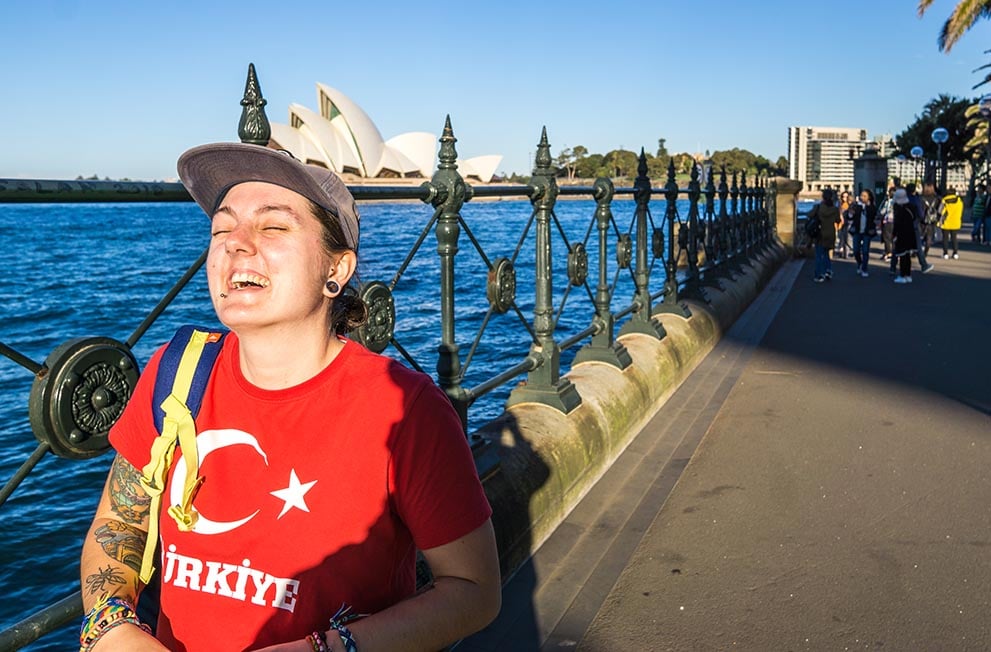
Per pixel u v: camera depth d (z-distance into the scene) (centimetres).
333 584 131
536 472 346
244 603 132
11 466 746
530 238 4206
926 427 512
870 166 2936
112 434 147
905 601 295
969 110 5841
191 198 199
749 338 820
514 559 318
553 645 269
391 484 134
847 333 861
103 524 147
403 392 136
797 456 455
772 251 1603
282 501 132
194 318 1777
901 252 1349
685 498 393
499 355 1121
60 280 2506
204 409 139
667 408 548
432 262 2478
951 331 872
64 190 166
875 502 389
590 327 485
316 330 141
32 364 168
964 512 377
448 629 134
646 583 310
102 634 134
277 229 138
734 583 309
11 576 544
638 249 600
